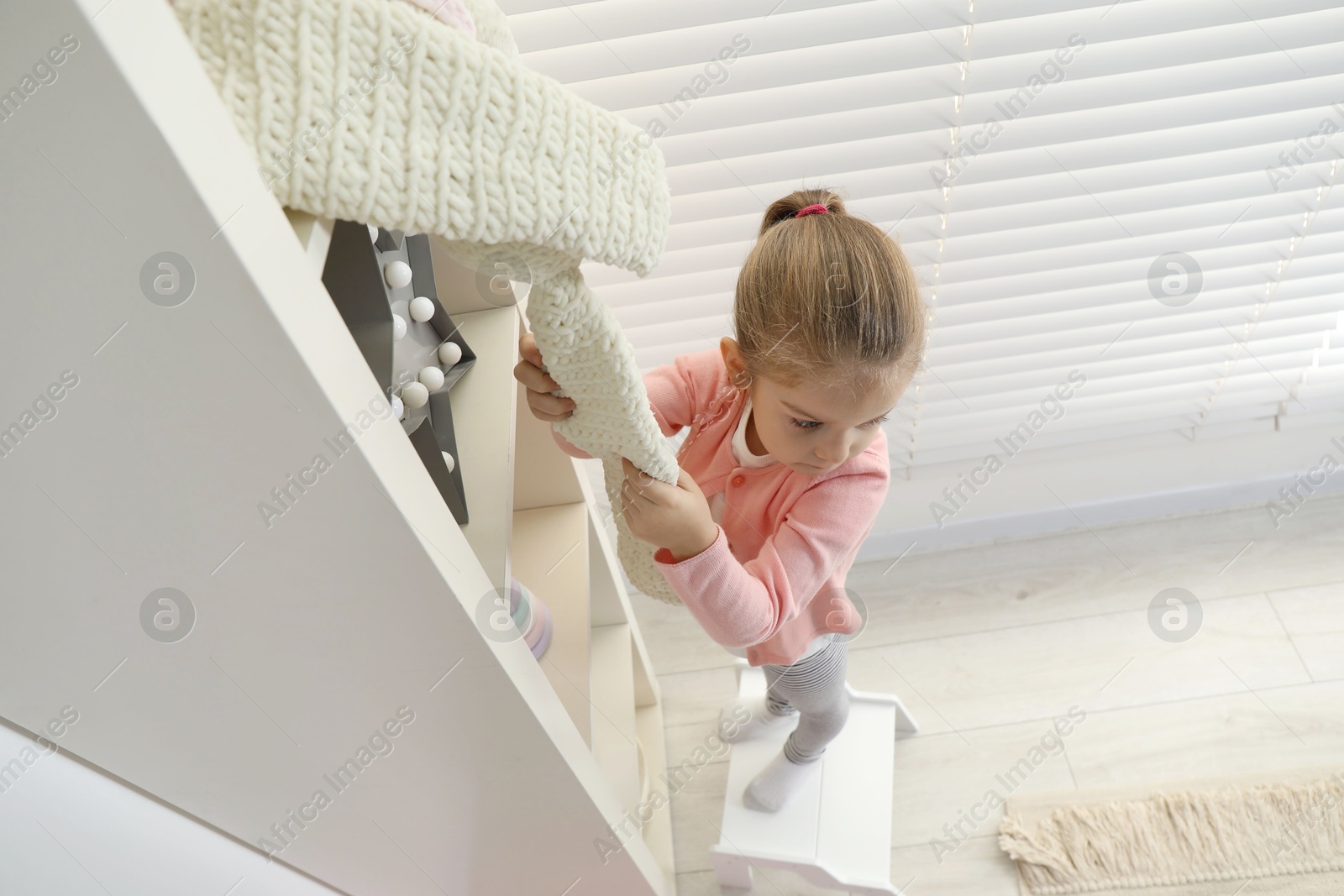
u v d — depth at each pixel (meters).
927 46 1.09
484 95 0.37
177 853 0.56
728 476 0.85
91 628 0.41
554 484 1.02
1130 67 1.13
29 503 0.35
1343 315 1.51
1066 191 1.27
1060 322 1.47
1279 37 1.12
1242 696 1.55
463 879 0.83
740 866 1.30
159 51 0.28
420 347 0.67
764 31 1.06
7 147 0.26
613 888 0.95
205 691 0.48
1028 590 1.74
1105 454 1.77
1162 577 1.73
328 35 0.34
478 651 0.52
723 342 0.79
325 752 0.57
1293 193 1.32
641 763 1.25
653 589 0.83
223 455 0.36
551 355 0.53
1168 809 1.41
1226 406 1.70
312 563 0.42
